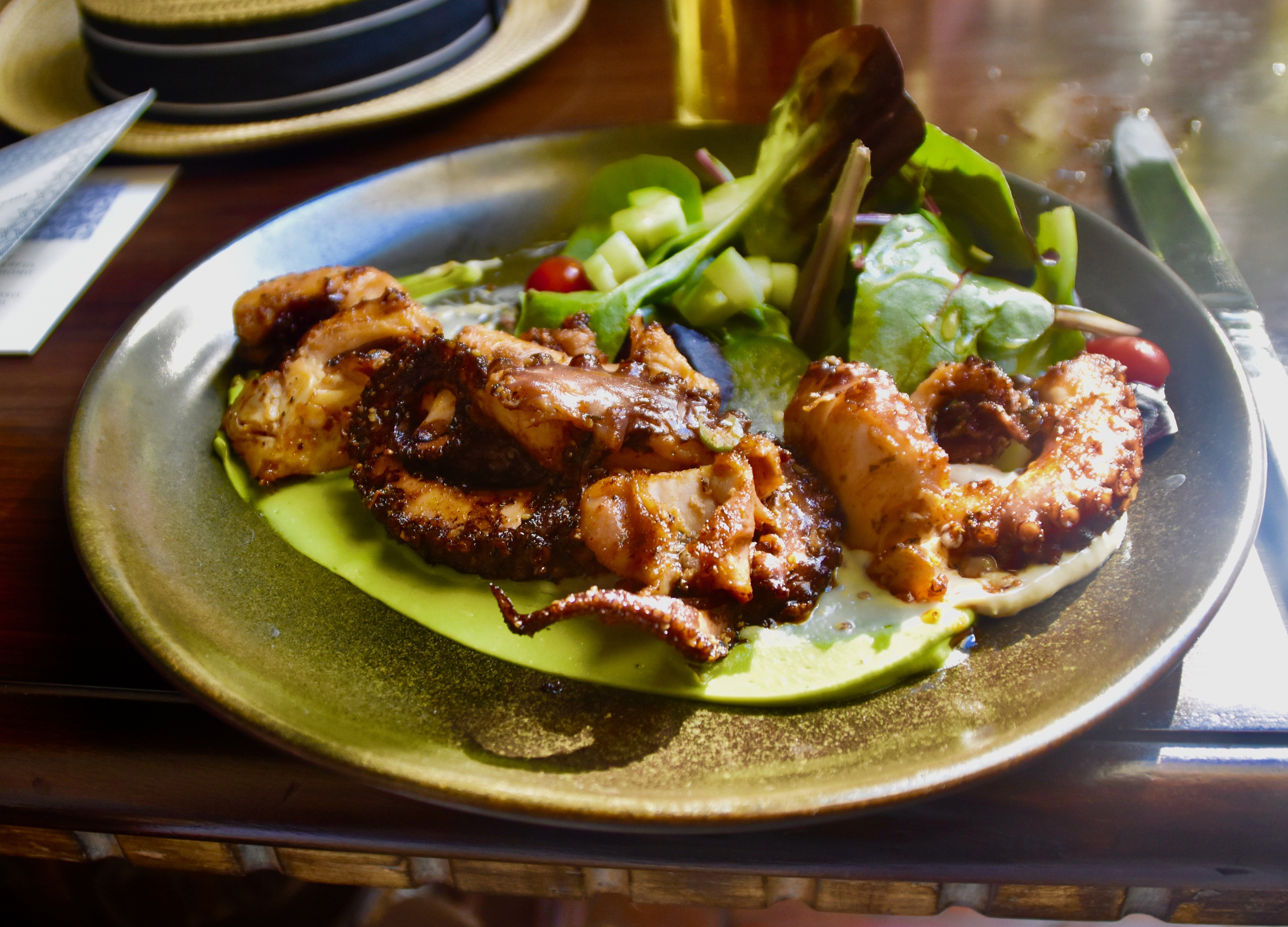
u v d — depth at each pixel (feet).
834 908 0.93
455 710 0.93
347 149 1.60
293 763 0.92
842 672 0.94
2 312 1.33
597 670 0.95
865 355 1.19
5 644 0.99
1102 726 0.91
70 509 1.00
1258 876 0.87
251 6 1.51
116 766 0.92
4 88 1.69
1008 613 0.97
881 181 1.25
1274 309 1.24
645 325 1.19
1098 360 1.09
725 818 0.80
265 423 1.11
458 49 1.68
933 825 0.88
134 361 1.15
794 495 1.02
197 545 1.05
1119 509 1.00
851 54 1.20
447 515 1.02
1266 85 1.60
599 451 1.01
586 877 0.93
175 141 1.54
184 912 1.27
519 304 1.32
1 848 0.98
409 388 1.07
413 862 0.94
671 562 0.96
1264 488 1.00
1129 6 1.85
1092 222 1.26
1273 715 0.91
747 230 1.33
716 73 1.50
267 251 1.30
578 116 1.63
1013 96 1.61
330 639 0.98
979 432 1.07
